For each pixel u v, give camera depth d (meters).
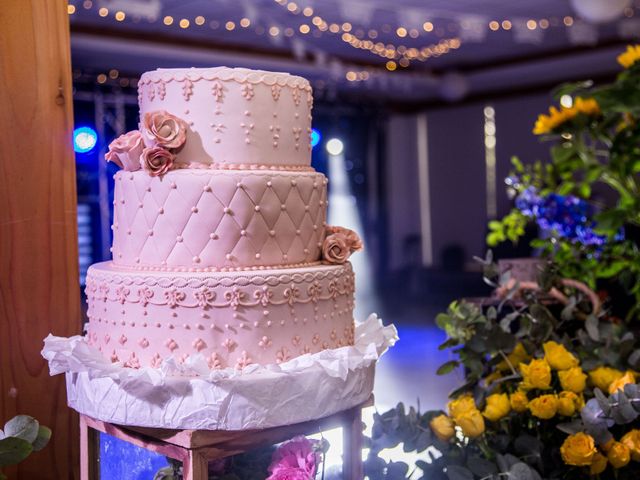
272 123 1.96
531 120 12.95
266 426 1.77
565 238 3.12
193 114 1.92
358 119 13.93
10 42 2.08
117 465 2.08
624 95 2.55
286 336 1.86
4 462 1.69
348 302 2.04
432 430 2.43
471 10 8.50
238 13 8.51
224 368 1.81
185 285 1.79
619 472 2.29
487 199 13.77
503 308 3.17
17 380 2.10
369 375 2.03
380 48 10.59
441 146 14.33
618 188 2.97
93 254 10.76
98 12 8.23
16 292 2.10
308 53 10.77
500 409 2.31
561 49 10.85
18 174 2.10
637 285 2.93
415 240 14.47
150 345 1.83
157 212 1.87
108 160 1.98
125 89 10.81
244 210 1.85
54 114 2.14
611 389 2.25
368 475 2.38
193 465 1.74
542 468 2.25
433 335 8.38
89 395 1.86
